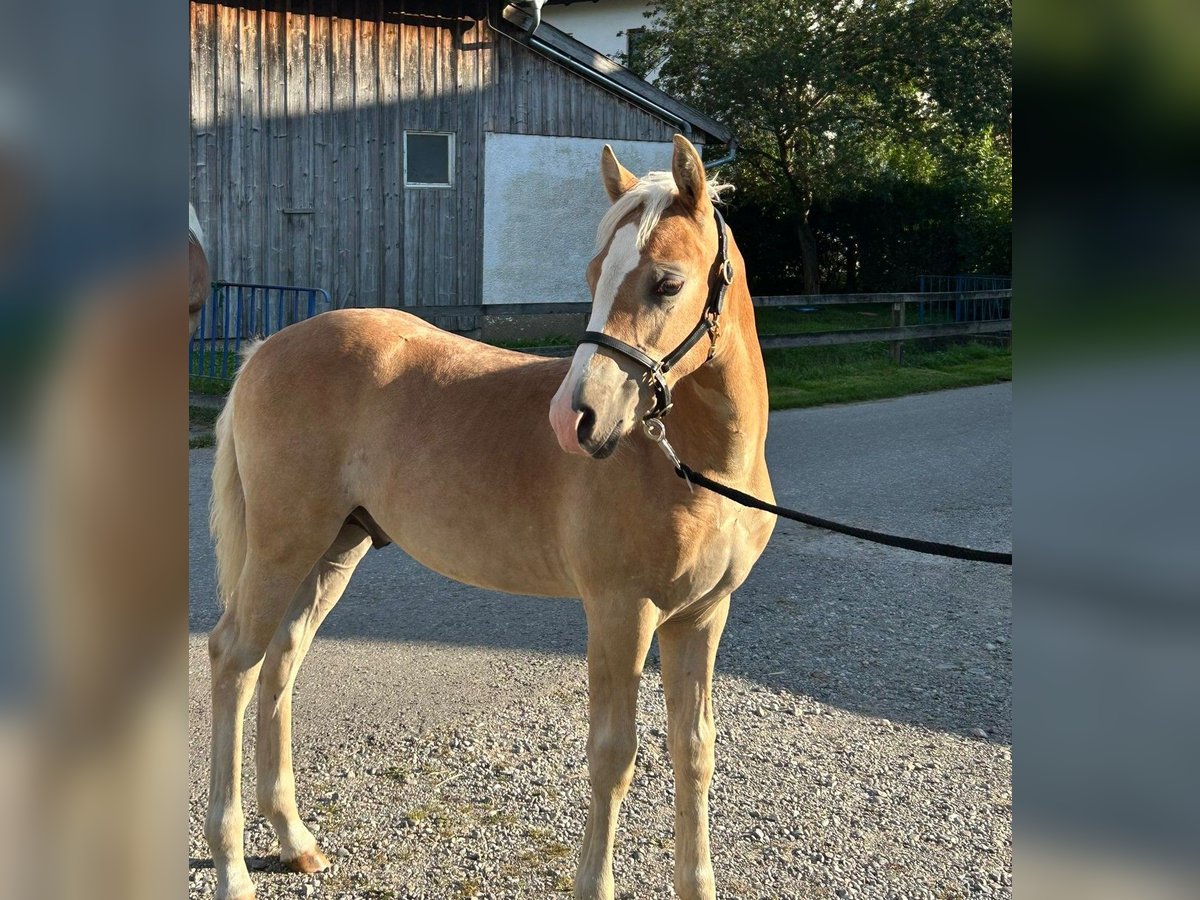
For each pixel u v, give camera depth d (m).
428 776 3.59
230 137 11.77
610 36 21.91
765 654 4.81
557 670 4.54
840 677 4.57
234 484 3.19
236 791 2.89
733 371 2.43
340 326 3.12
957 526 6.89
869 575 5.98
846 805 3.48
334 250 12.59
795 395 11.58
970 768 3.76
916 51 16.95
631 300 2.23
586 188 14.26
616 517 2.46
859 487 7.86
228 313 11.29
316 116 12.27
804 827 3.34
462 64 13.10
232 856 2.85
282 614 2.98
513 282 13.91
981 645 4.97
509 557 2.79
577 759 3.73
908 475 8.25
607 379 2.20
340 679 4.38
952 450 9.16
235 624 2.99
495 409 2.83
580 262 14.38
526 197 13.83
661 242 2.25
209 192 11.72
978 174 19.03
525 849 3.16
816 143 17.88
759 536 2.65
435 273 13.30
